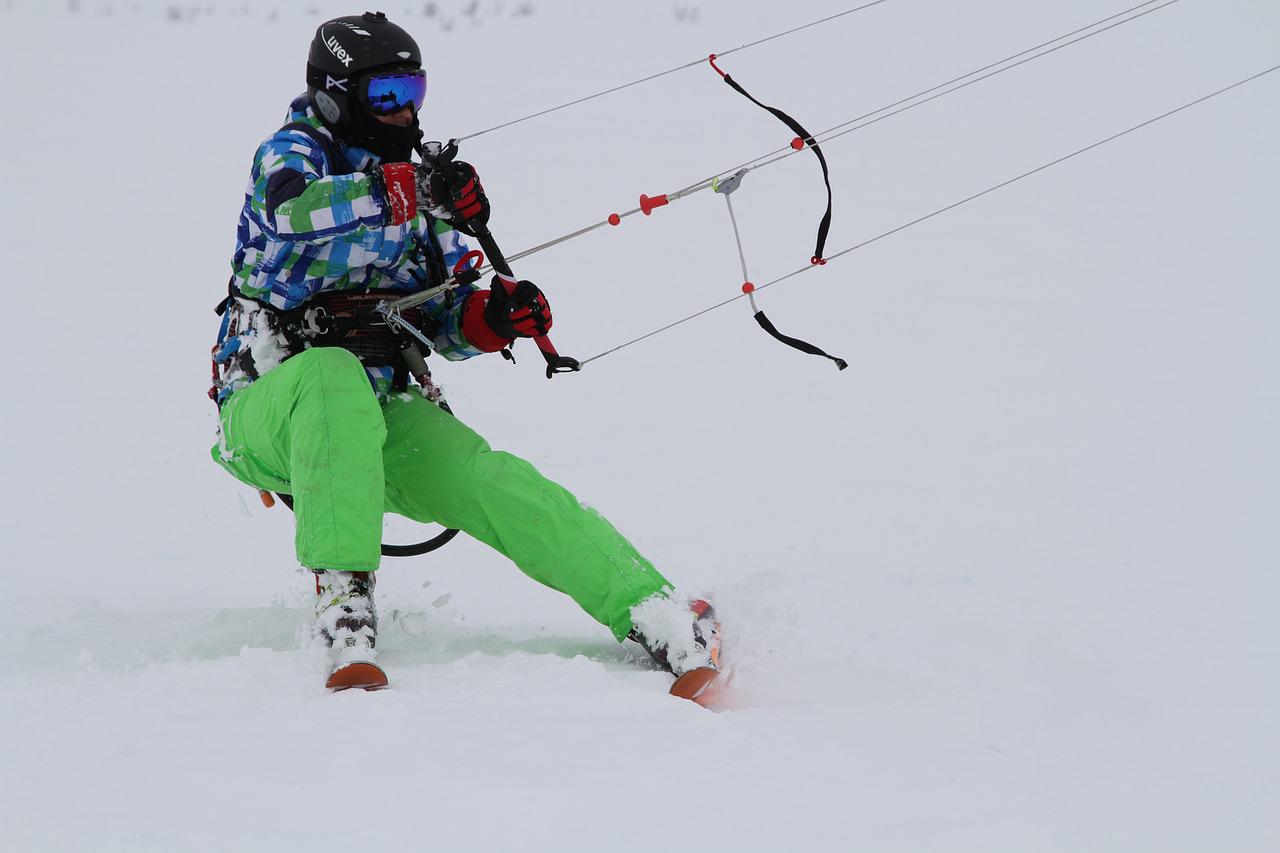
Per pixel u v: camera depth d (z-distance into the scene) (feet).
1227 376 89.56
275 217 38.60
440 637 45.42
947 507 64.39
